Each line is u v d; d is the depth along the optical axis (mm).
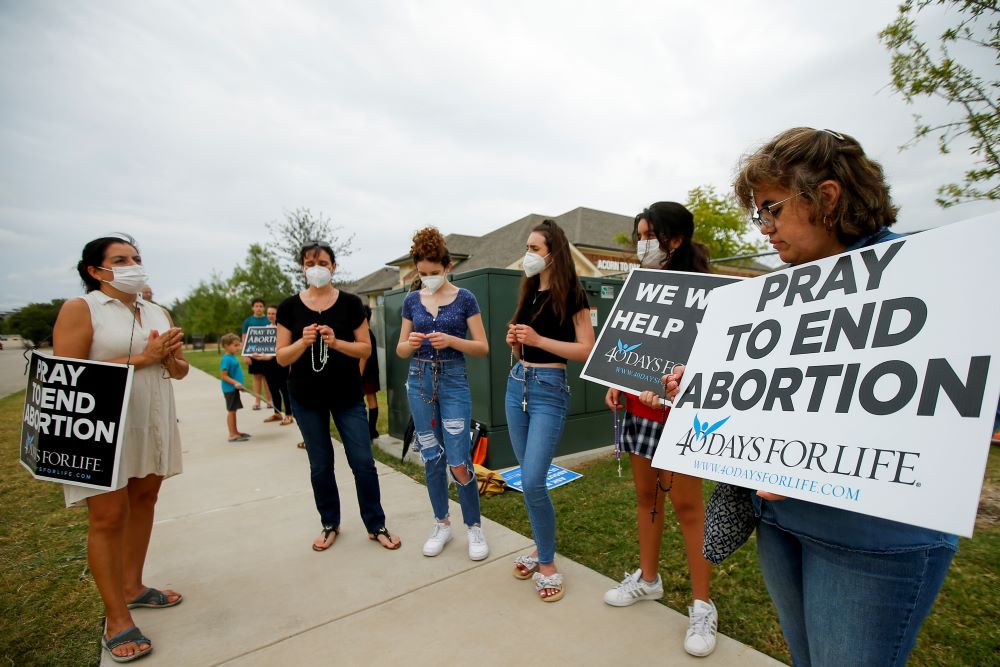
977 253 845
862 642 921
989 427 744
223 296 37938
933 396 823
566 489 3756
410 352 2637
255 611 2262
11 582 2615
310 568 2650
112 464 1894
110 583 1976
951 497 750
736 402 1132
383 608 2252
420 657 1909
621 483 3840
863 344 950
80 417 1900
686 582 2406
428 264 2607
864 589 916
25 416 2051
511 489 3803
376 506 2926
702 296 1924
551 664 1843
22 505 3812
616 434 2168
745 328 1186
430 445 2691
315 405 2781
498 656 1896
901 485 812
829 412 956
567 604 2227
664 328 1957
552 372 2301
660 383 1867
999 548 2611
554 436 2293
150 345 2100
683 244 2080
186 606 2314
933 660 1832
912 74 2922
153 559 2793
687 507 1899
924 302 887
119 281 2047
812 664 1014
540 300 2348
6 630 2195
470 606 2242
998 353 769
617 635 1997
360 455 2861
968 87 2732
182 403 9109
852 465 886
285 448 5406
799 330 1070
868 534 910
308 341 2633
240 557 2801
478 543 2711
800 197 1008
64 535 3236
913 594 885
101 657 1984
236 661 1925
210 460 4934
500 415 4195
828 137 997
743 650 1880
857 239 1036
